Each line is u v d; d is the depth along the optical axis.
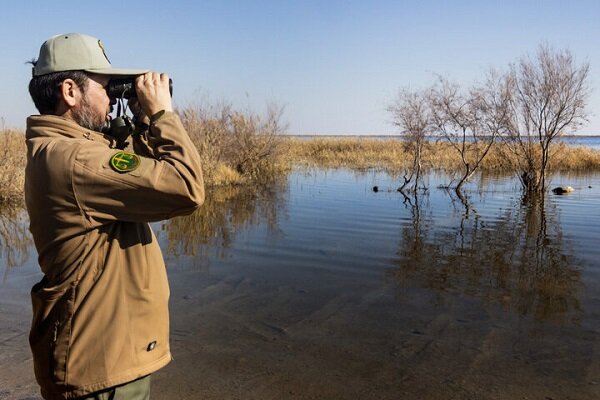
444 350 4.47
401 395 3.71
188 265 7.14
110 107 1.82
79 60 1.66
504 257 7.70
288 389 3.79
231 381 3.90
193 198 1.60
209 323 5.06
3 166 13.42
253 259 7.47
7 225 10.34
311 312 5.38
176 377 3.96
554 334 4.82
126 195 1.54
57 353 1.57
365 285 6.30
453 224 10.34
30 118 1.68
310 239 8.82
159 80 1.74
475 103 16.98
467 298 5.83
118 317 1.59
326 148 35.16
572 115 15.55
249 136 19.95
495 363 4.23
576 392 3.77
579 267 7.15
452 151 27.39
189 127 17.45
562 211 12.07
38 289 1.66
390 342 4.63
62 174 1.52
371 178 19.73
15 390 3.71
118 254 1.62
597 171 22.95
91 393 1.56
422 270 6.95
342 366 4.16
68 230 1.55
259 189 16.02
